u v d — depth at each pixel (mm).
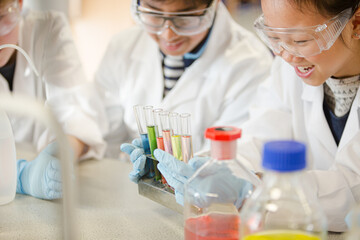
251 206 837
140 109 1351
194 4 1748
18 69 2111
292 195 801
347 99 1489
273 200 798
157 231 1240
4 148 1344
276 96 1789
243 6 3178
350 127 1445
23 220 1282
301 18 1160
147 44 2354
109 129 2418
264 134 1729
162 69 2281
